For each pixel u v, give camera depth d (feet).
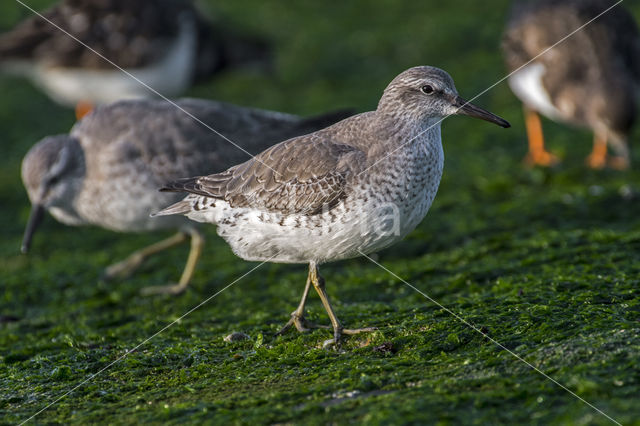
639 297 31.78
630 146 61.00
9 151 69.72
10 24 85.25
